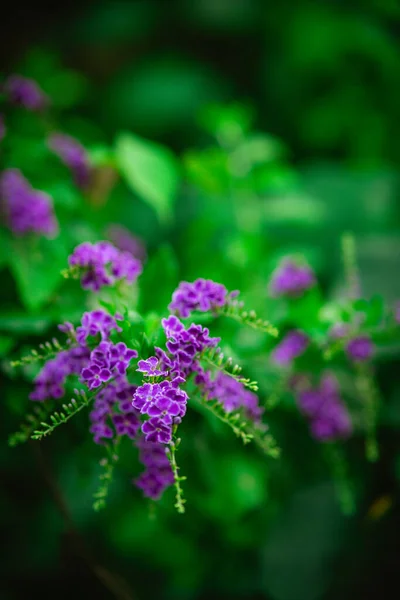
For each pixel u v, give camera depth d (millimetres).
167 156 546
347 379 479
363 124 1115
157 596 516
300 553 519
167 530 511
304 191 817
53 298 445
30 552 534
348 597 503
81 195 550
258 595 513
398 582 498
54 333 379
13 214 439
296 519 529
